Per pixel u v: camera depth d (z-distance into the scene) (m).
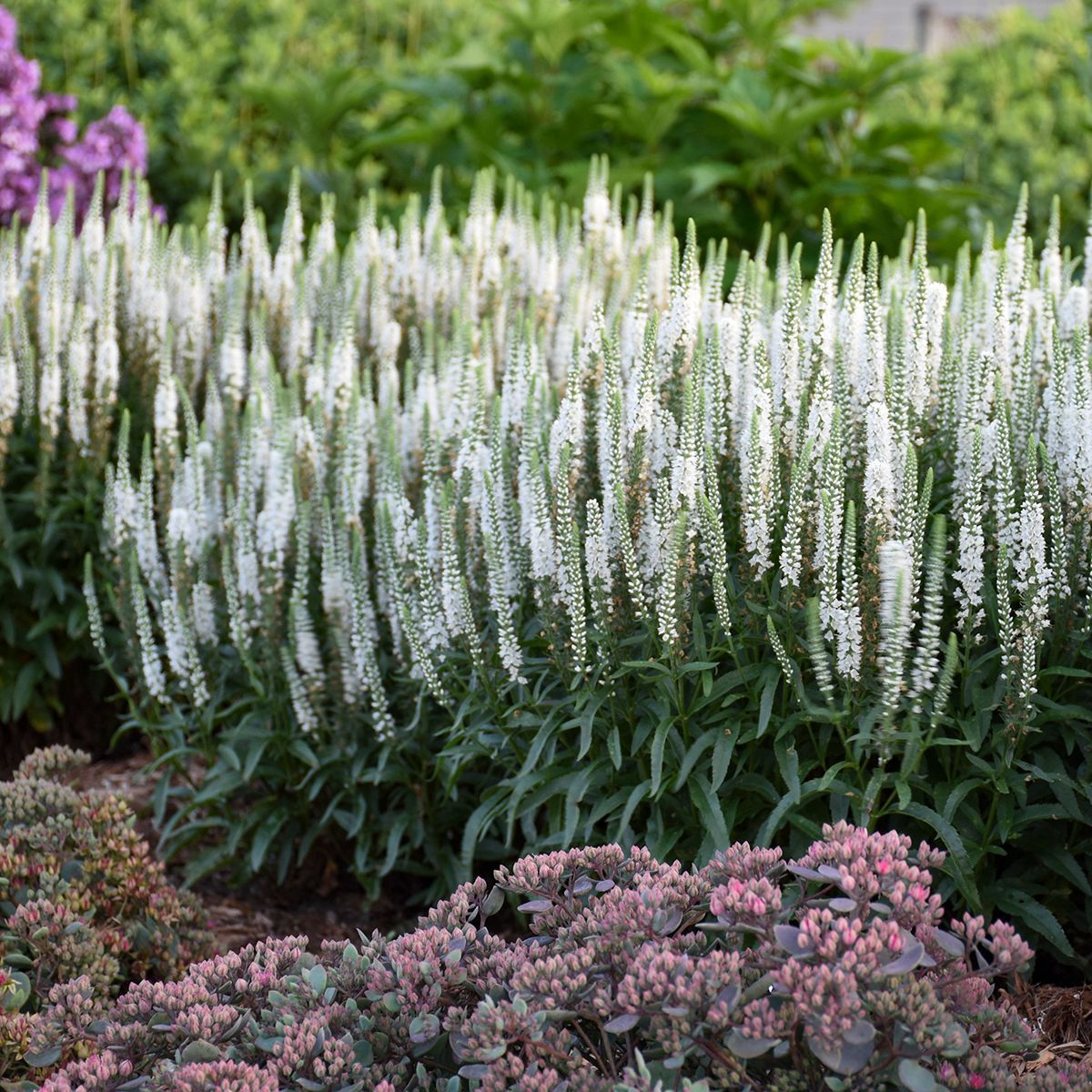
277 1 10.41
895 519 3.77
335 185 9.08
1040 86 11.28
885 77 8.75
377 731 4.60
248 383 6.08
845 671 3.66
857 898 2.70
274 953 3.20
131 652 4.96
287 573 4.99
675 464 3.91
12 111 7.93
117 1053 2.97
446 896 4.77
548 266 5.87
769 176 8.39
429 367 5.20
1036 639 3.63
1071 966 4.09
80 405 5.68
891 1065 2.54
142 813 5.51
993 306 4.51
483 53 8.82
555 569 4.09
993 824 3.87
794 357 4.21
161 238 6.50
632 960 2.73
